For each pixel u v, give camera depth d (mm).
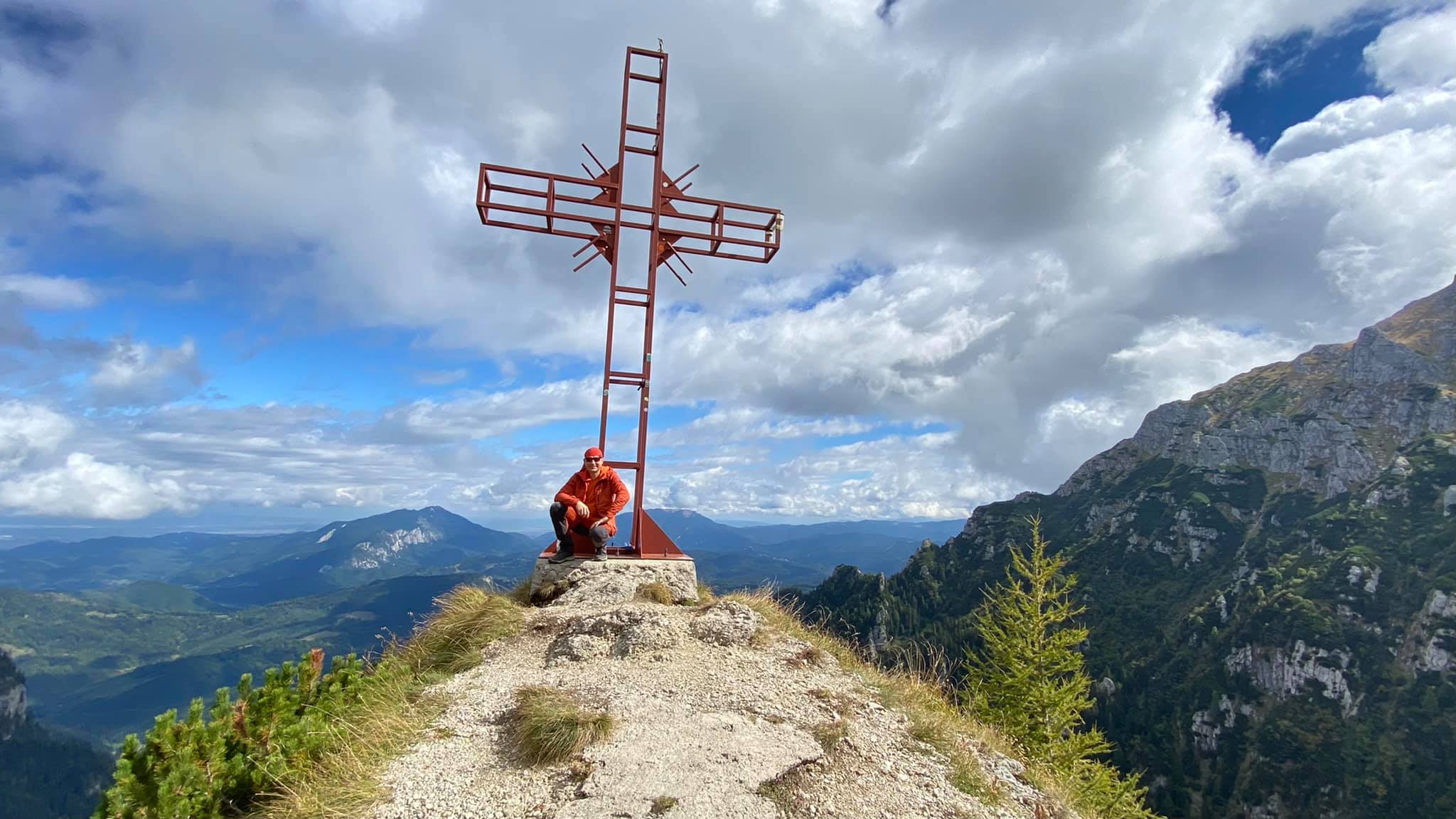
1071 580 28188
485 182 11984
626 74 12578
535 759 5965
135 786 5406
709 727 6469
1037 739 23859
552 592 10742
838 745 6461
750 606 10742
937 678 9758
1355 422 183750
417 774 5785
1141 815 20875
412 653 9117
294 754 6148
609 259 12297
